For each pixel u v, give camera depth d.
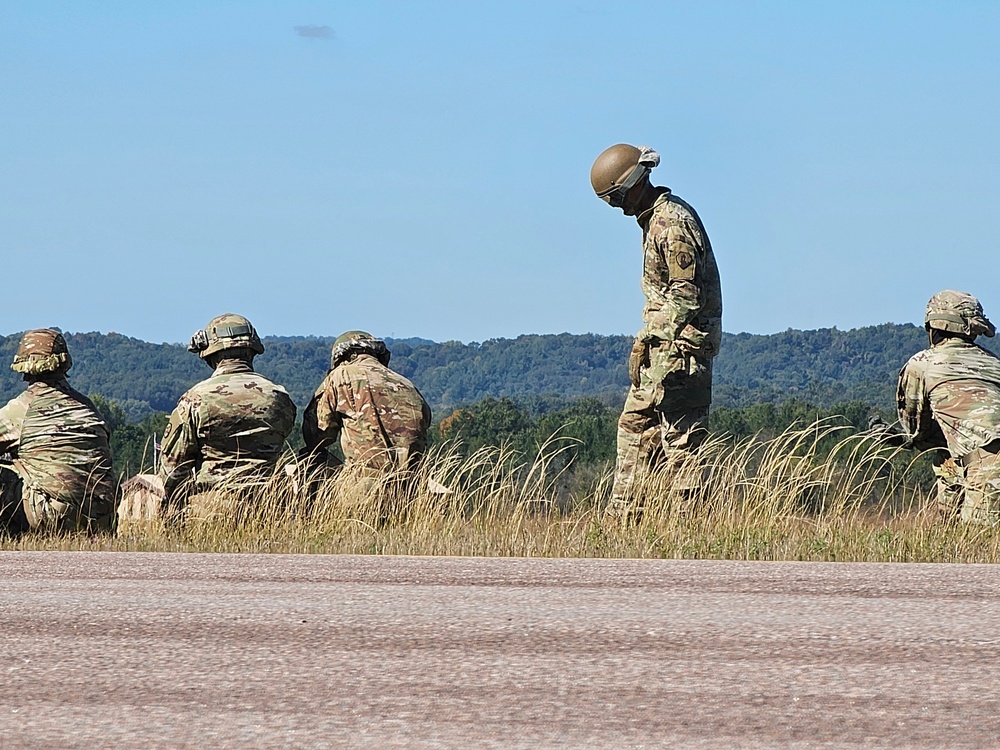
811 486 27.14
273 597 17.38
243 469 31.64
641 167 30.36
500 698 12.09
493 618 15.66
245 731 11.16
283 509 29.34
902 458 30.86
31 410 29.83
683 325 29.84
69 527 29.41
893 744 10.72
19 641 14.57
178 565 20.92
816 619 15.48
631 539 24.84
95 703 12.02
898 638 14.40
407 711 11.70
